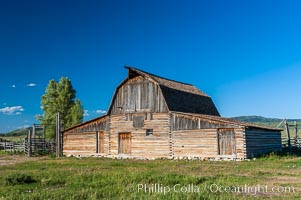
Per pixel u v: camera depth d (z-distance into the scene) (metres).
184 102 45.62
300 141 52.78
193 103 48.16
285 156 36.91
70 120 69.38
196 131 38.50
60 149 49.34
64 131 48.56
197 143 38.28
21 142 59.00
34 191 16.25
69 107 71.25
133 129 43.00
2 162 37.00
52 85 71.44
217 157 36.62
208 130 37.69
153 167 28.45
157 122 41.41
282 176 21.62
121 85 45.06
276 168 26.48
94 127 46.31
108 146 44.72
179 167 28.03
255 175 22.12
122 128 43.84
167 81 48.59
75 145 47.62
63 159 40.94
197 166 28.84
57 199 14.05
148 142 41.72
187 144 38.97
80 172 23.23
